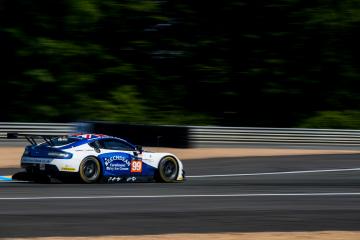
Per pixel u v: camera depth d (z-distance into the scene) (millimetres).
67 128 59125
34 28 75688
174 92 88375
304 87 83938
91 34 82688
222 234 21094
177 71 89312
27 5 74375
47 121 77438
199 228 22734
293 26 82688
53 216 24531
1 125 56469
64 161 35375
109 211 26219
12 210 25688
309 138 60281
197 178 41156
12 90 76438
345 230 23250
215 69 85625
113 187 34938
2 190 32031
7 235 20375
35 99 77438
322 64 84125
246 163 48812
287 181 40125
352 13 82375
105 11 81750
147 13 85125
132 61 87938
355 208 29422
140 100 85188
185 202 29656
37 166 35562
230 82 86188
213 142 57969
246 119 87562
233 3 84250
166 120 85375
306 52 83875
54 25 76688
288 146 59906
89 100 80188
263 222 24531
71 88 78125
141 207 27641
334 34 83562
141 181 38938
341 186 38188
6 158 48875
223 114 88125
